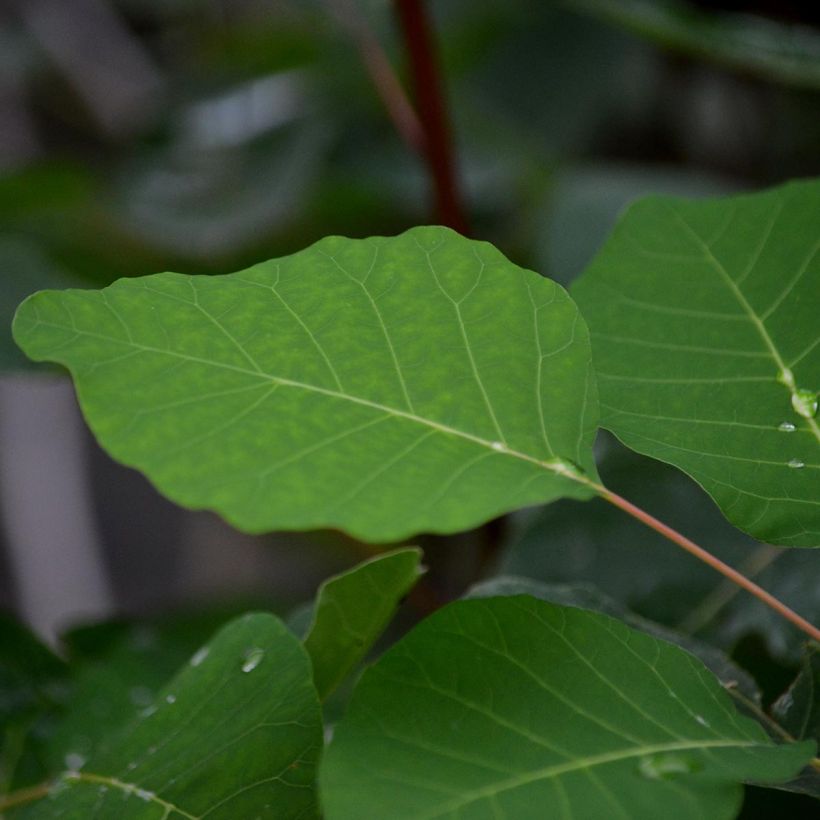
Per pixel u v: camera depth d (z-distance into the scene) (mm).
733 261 484
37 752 601
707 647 504
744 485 451
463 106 1289
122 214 1207
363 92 1271
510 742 417
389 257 446
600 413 462
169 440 419
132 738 464
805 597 558
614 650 433
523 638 432
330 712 601
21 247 788
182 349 431
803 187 491
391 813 405
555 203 938
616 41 1278
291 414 427
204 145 1259
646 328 478
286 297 441
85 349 429
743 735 423
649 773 413
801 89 1216
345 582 467
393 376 435
